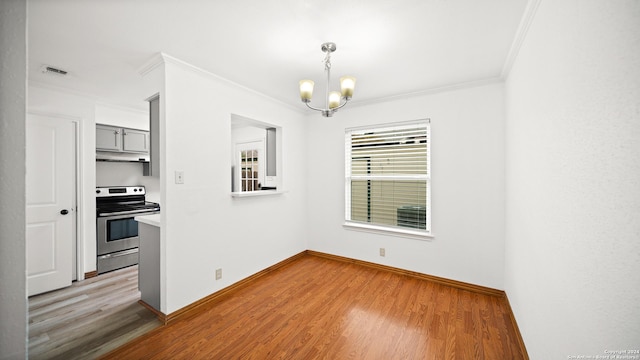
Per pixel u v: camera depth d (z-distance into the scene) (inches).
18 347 14.6
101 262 128.8
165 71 84.8
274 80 106.5
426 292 106.6
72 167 118.3
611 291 33.9
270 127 137.8
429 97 117.9
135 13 63.6
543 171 56.4
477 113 107.5
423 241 120.0
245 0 59.8
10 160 14.0
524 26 66.8
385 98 126.8
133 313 91.3
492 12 63.6
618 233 32.7
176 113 88.0
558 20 48.8
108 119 140.3
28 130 108.3
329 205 148.4
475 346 73.3
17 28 14.4
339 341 75.7
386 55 85.4
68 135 117.3
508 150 94.0
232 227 109.2
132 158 153.5
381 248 131.5
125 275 127.4
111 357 69.3
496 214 103.9
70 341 75.9
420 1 60.1
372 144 134.7
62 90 114.1
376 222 135.0
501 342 75.0
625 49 31.4
